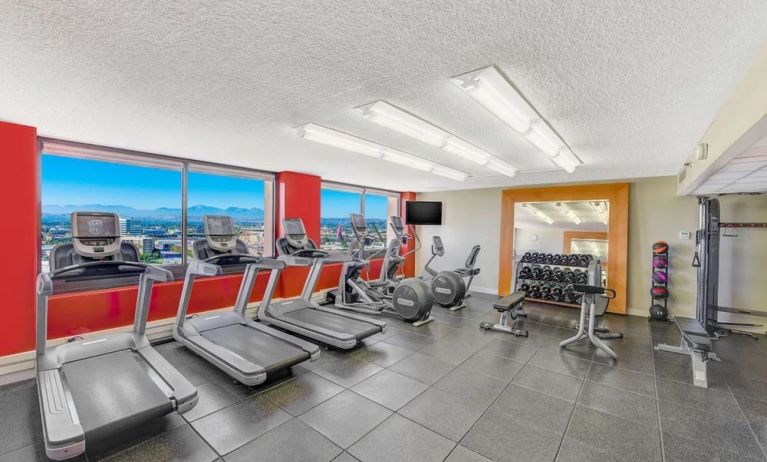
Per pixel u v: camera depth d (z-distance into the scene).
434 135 3.30
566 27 1.53
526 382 3.13
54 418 1.99
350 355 3.73
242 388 2.94
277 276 4.43
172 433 2.30
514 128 2.87
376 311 5.42
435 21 1.50
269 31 1.60
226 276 4.95
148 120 3.00
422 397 2.82
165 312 4.29
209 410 2.59
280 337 3.54
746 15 1.40
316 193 6.11
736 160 2.57
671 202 5.54
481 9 1.41
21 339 3.08
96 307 3.71
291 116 2.89
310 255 4.57
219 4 1.39
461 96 2.39
